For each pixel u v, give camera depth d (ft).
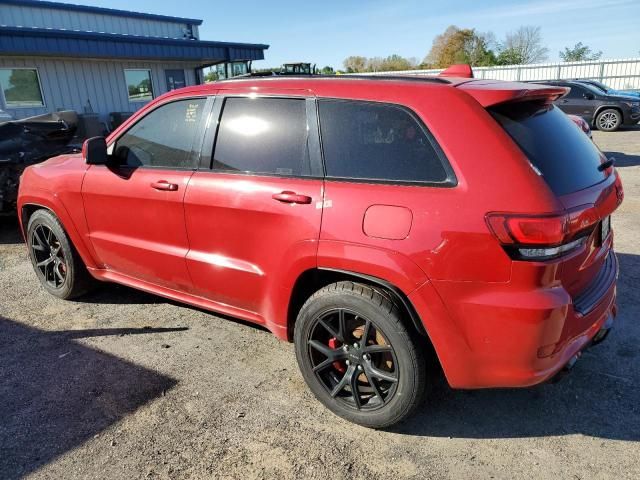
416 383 8.00
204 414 9.13
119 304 13.84
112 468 7.87
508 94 7.56
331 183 8.45
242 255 9.77
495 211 7.02
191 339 11.85
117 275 12.77
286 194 8.80
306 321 8.85
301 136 8.97
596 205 7.70
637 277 14.48
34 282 15.60
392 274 7.63
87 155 11.28
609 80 75.97
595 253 8.37
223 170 9.94
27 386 10.07
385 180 8.00
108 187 11.71
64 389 9.95
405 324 7.93
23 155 20.47
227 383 10.07
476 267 7.15
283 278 9.02
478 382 7.72
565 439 8.39
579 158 8.23
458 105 7.61
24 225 14.57
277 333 9.65
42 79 44.19
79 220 12.65
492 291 7.16
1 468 7.88
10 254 18.62
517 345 7.20
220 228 9.91
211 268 10.28
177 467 7.88
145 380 10.21
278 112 9.33
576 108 51.85
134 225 11.51
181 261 10.76
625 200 23.40
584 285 8.24
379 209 7.81
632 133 48.44
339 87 8.73
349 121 8.49
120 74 50.60
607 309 8.71
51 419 9.05
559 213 6.93
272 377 10.27
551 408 9.20
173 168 10.76
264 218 9.13
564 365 7.66
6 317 13.14
